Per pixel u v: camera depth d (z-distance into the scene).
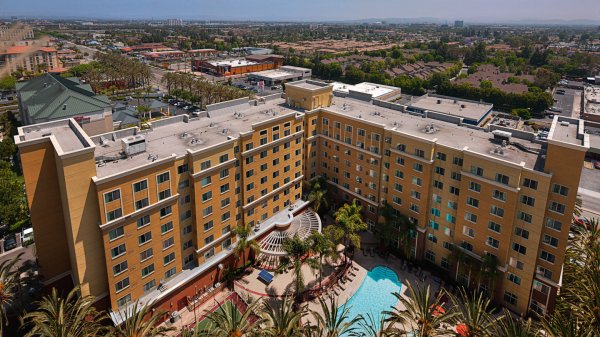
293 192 94.19
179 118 83.19
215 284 76.00
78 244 56.41
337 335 49.03
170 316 68.38
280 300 73.19
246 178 78.19
